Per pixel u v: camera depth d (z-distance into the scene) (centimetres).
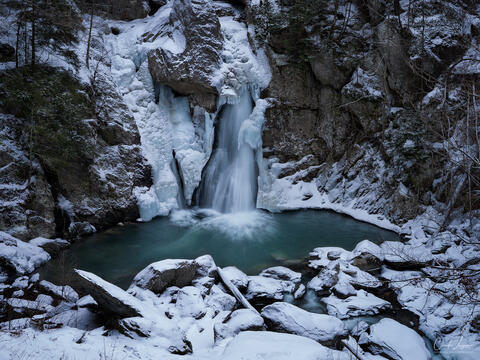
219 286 849
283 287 877
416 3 1362
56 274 911
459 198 1095
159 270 779
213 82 1438
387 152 1323
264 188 1491
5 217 1009
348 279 871
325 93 1505
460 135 1037
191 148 1499
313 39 1472
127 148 1362
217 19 1516
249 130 1495
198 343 618
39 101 1112
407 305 797
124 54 1578
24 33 1212
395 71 1322
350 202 1397
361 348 648
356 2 1505
